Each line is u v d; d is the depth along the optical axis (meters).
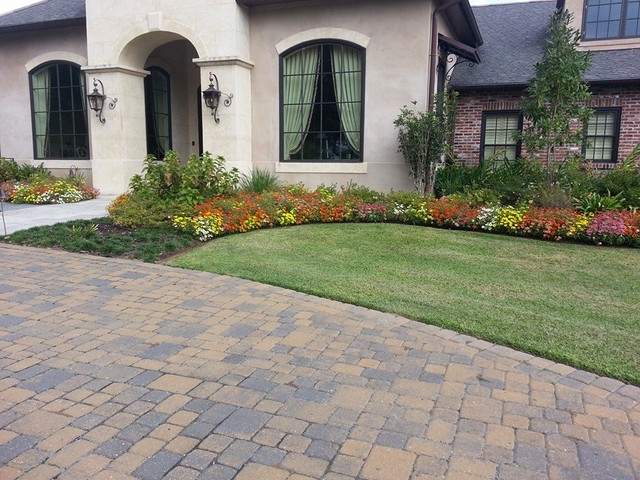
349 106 11.26
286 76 11.57
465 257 7.03
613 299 5.36
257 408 3.08
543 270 6.47
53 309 4.70
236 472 2.51
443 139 10.42
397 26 10.58
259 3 11.07
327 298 5.15
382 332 4.27
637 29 13.05
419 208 9.38
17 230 7.95
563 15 9.66
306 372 3.55
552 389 3.38
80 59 13.56
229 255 6.82
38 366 3.57
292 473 2.51
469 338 4.18
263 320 4.50
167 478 2.46
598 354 3.89
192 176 8.98
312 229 8.71
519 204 9.30
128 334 4.16
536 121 9.73
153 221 8.05
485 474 2.54
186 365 3.62
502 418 3.03
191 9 11.33
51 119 14.35
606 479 2.52
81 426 2.86
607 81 12.05
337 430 2.88
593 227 7.96
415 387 3.37
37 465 2.53
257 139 11.88
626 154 12.46
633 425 2.99
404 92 10.70
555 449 2.75
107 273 5.91
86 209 10.27
